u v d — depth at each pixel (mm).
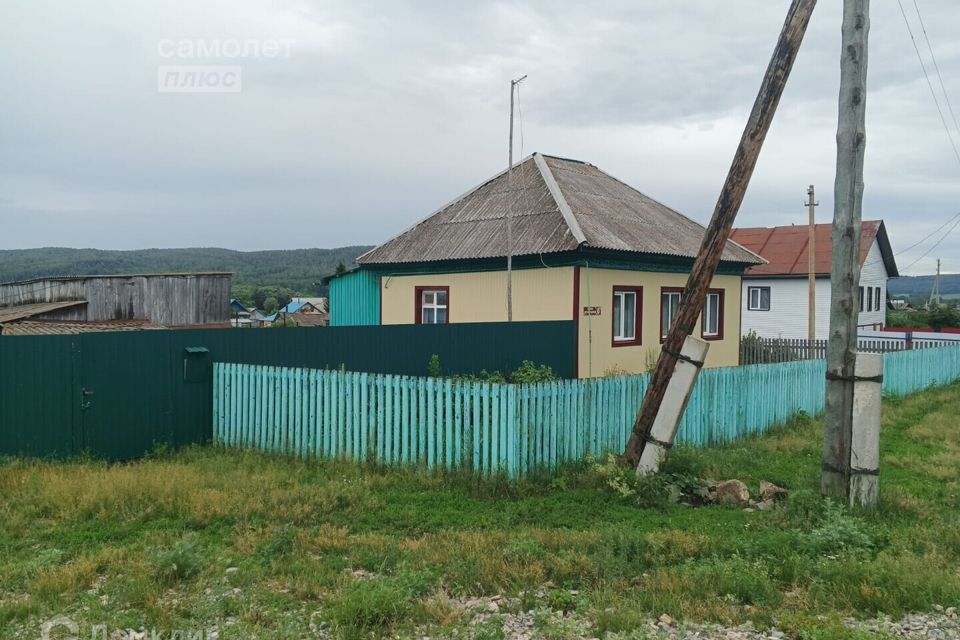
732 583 4977
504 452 7758
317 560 5488
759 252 36719
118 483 7137
